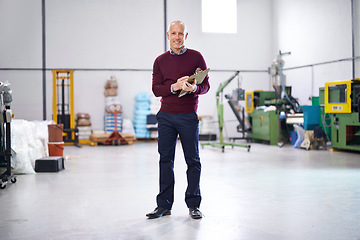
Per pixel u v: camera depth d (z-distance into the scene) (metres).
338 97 7.32
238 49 11.88
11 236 2.41
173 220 2.73
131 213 2.94
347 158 6.45
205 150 7.95
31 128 5.41
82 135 10.28
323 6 9.47
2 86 4.17
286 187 3.95
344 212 2.92
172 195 2.86
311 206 3.12
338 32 8.98
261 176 4.65
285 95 8.53
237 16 11.84
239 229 2.50
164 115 2.71
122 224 2.64
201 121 11.15
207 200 3.36
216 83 11.77
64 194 3.68
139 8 11.26
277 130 9.27
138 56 11.27
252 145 9.28
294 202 3.27
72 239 2.34
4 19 10.55
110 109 10.26
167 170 2.80
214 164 5.76
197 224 2.62
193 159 2.76
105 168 5.45
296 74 10.73
